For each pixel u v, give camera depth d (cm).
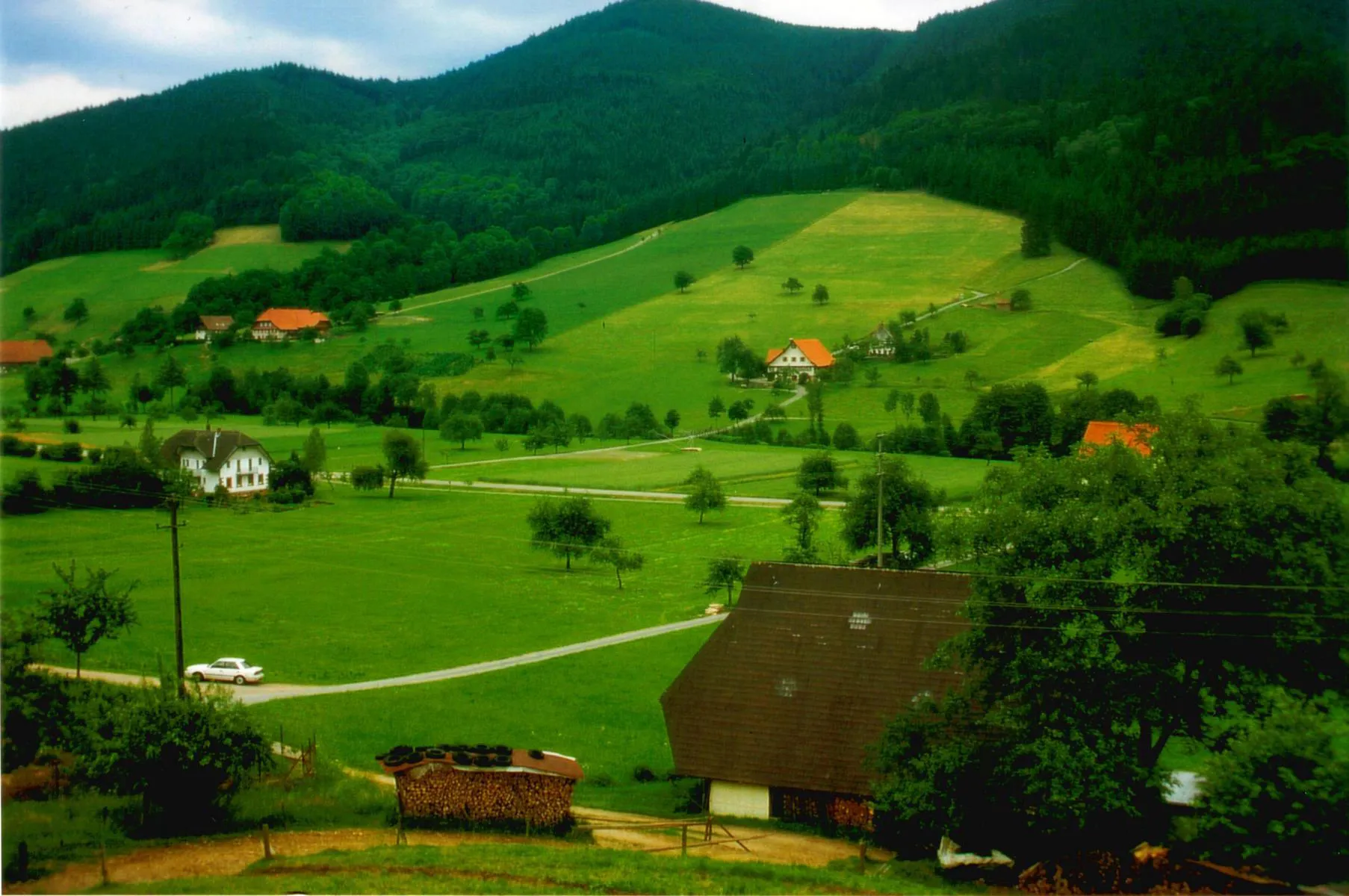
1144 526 3584
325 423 19525
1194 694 3688
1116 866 3297
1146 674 3531
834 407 19088
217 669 6009
